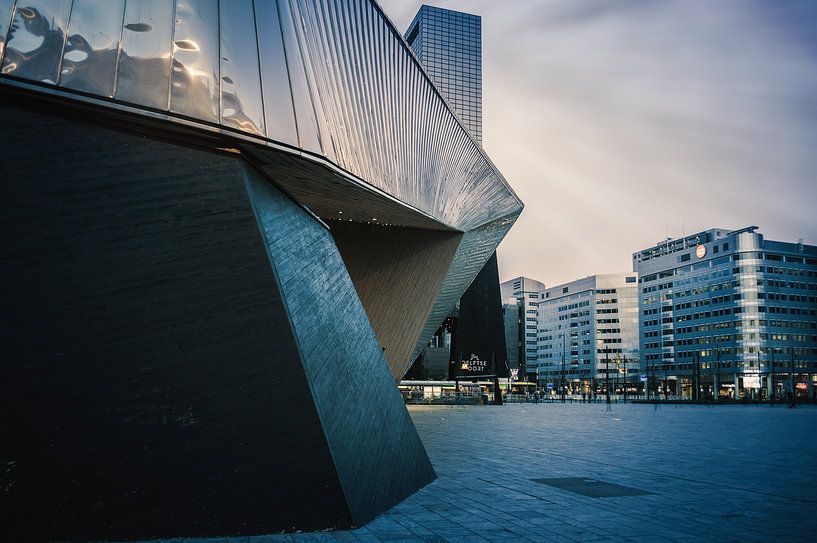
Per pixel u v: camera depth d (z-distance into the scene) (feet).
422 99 71.20
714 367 441.27
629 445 70.54
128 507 23.54
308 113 33.58
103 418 23.54
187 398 24.48
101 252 24.08
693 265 472.44
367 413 33.32
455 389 238.07
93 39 25.31
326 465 26.03
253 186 27.43
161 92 25.79
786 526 29.48
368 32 53.47
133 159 24.97
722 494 38.40
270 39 32.24
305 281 29.96
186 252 25.04
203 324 24.90
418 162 67.62
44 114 24.09
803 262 436.35
